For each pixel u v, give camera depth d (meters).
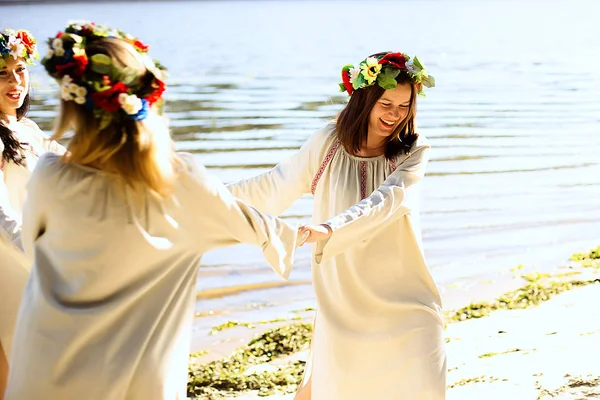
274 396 6.82
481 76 29.27
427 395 5.27
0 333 5.50
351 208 5.33
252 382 7.06
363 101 5.57
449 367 7.14
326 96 24.20
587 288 9.27
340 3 88.94
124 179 4.01
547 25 52.59
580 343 7.58
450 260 10.55
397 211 5.51
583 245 11.05
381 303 5.56
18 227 4.95
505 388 6.64
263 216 4.68
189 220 4.26
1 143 5.62
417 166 5.62
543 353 7.36
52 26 51.28
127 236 4.06
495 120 20.58
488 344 7.68
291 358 7.59
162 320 4.21
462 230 11.80
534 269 10.11
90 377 4.03
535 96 24.56
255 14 69.50
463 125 19.95
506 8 71.44
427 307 5.52
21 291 5.51
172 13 71.12
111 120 3.93
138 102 3.90
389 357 5.45
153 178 4.01
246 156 16.33
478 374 6.95
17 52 5.75
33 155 5.88
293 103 22.94
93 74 3.91
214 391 6.91
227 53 37.28
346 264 5.61
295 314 8.78
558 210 12.77
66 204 4.02
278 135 18.39
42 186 4.07
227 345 7.92
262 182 6.03
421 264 5.65
